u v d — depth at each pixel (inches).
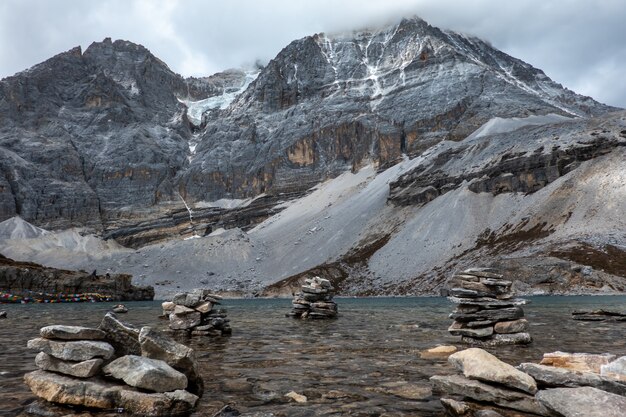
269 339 768.3
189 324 847.1
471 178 7209.6
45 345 361.4
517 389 322.3
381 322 1126.4
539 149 6840.6
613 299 2864.2
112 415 308.2
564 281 3988.7
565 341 668.7
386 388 387.2
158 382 333.4
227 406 320.8
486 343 657.6
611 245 4451.3
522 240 5260.8
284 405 335.0
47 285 4375.0
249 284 6899.6
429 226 6574.8
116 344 382.9
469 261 5187.0
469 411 310.2
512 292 712.4
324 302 1364.4
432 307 2027.6
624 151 6003.9
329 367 489.4
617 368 335.3
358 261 6437.0
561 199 5743.1
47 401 336.8
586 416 258.5
